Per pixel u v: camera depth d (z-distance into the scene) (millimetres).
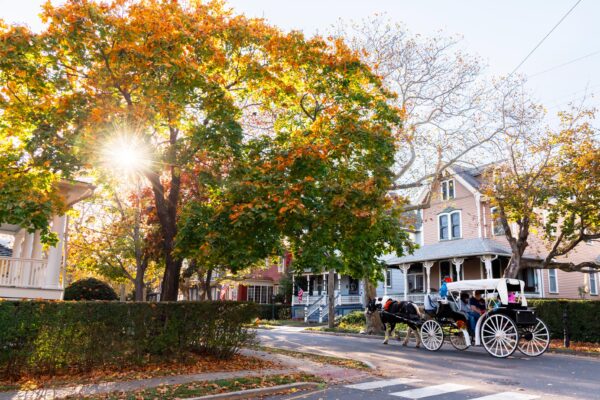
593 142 19859
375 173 12328
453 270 34562
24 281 17609
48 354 10297
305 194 10938
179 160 11734
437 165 24312
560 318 20438
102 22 10641
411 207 24438
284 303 48625
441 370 12477
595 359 15016
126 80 11172
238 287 49594
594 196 19703
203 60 12289
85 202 23281
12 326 9953
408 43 23188
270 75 12969
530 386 10016
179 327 12039
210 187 12445
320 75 13031
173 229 14148
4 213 9188
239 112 12273
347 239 12289
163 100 10977
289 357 14523
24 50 10516
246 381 10094
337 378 11188
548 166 20672
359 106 13383
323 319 41469
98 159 10984
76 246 23469
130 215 22219
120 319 11141
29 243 22266
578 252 31062
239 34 12516
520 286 15773
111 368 10969
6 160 10633
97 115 10211
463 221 34125
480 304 16922
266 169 11164
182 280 22391
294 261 13117
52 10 10516
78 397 8375
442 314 17438
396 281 41375
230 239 11086
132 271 28188
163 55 11016
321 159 11078
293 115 14953
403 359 14820
